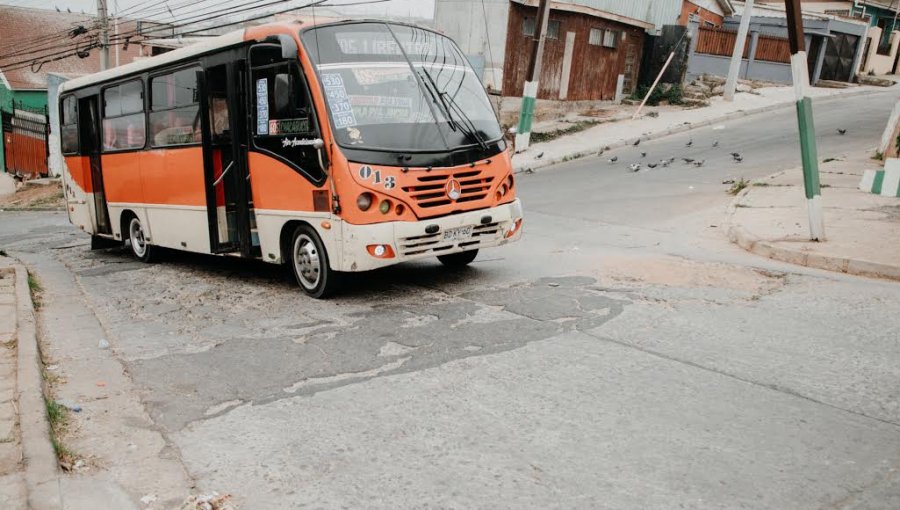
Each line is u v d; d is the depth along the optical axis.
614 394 4.54
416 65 7.39
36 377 4.86
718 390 4.57
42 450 3.77
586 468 3.63
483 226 7.19
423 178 6.72
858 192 12.30
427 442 3.98
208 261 11.20
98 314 7.55
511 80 23.92
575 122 24.59
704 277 7.57
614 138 22.38
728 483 3.45
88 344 6.24
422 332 5.99
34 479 3.52
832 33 32.03
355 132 6.71
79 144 12.80
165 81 9.68
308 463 3.80
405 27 7.69
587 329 5.88
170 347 6.07
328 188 6.79
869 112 24.39
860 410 4.25
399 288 7.61
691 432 4.00
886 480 3.45
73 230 18.91
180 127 9.41
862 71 36.09
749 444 3.84
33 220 22.98
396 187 6.59
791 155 17.48
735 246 9.38
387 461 3.78
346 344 5.80
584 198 14.43
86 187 12.89
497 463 3.71
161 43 27.31
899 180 11.77
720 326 5.88
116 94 11.27
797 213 10.71
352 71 7.01
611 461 3.69
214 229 8.96
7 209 27.73
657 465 3.64
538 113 25.02
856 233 9.09
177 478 3.69
